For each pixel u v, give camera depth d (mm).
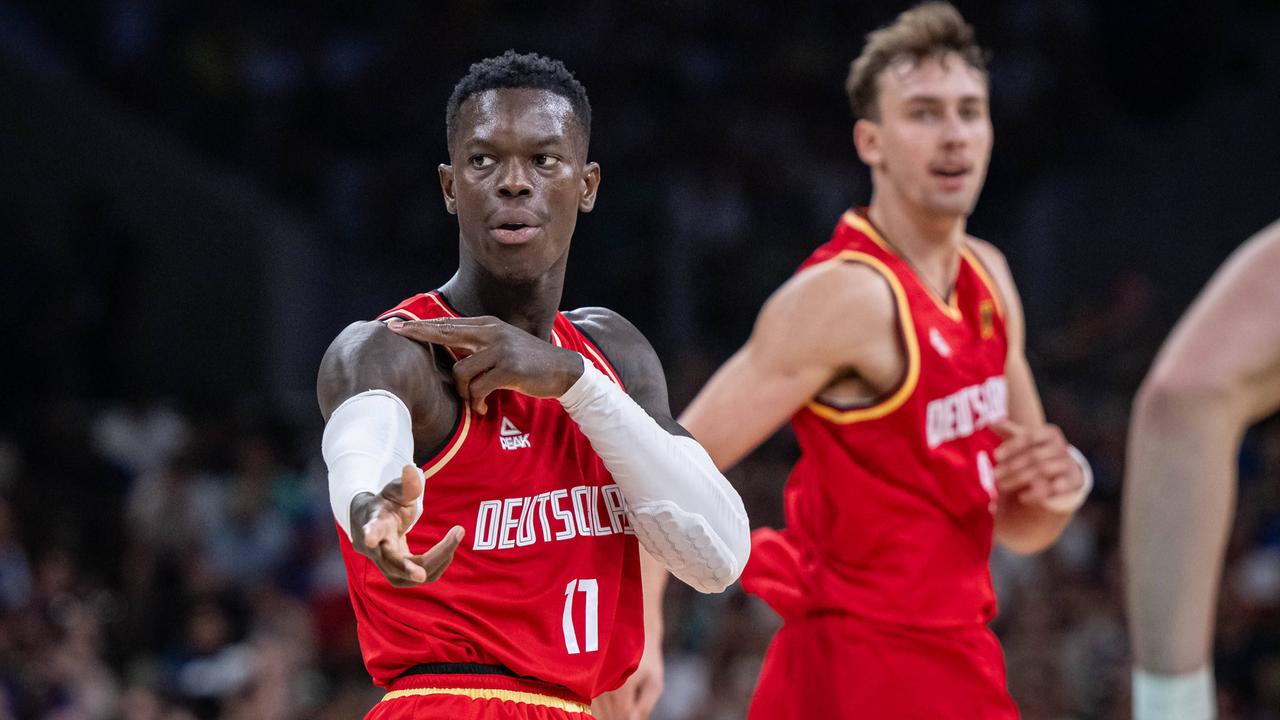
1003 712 10055
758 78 37781
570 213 6840
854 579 9961
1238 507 24609
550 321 7078
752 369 10102
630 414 6750
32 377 28500
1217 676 21047
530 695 6898
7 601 20375
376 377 6375
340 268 35562
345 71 37344
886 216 10430
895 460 9922
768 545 10438
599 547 7109
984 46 37469
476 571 6844
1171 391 4188
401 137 37281
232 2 37688
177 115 36500
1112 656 21672
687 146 36344
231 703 17391
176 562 22359
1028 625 21219
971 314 10445
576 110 6875
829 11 38625
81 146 31312
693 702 19516
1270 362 4133
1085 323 32406
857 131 10656
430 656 6902
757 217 35781
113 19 36844
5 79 30391
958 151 10133
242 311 33344
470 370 6512
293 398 32375
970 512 10062
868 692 9844
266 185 36844
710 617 20984
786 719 10133
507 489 6871
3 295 28797
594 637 7039
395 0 38062
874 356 9953
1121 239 34062
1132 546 4258
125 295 29953
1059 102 37000
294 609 20594
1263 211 32594
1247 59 35188
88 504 25109
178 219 32500
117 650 20953
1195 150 33469
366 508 5586
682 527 6871
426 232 36125
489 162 6734
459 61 37531
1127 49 36406
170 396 31344
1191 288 33062
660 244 34344
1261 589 22484
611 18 37938
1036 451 10008
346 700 17391
